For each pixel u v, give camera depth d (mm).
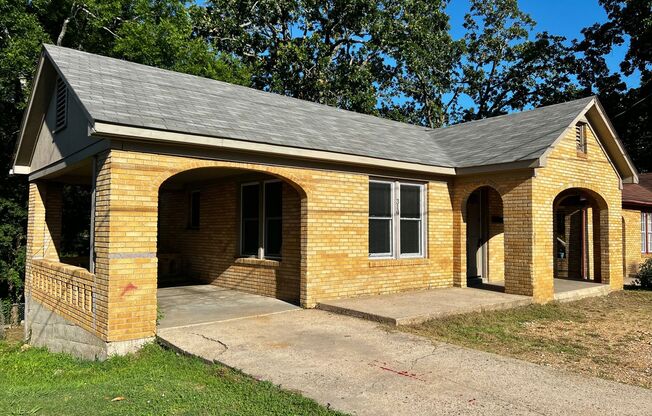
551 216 11391
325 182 10117
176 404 4988
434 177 12281
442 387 5242
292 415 4547
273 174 9445
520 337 8125
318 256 9922
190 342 7160
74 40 20109
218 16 28188
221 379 5715
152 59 19125
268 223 11336
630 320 9703
